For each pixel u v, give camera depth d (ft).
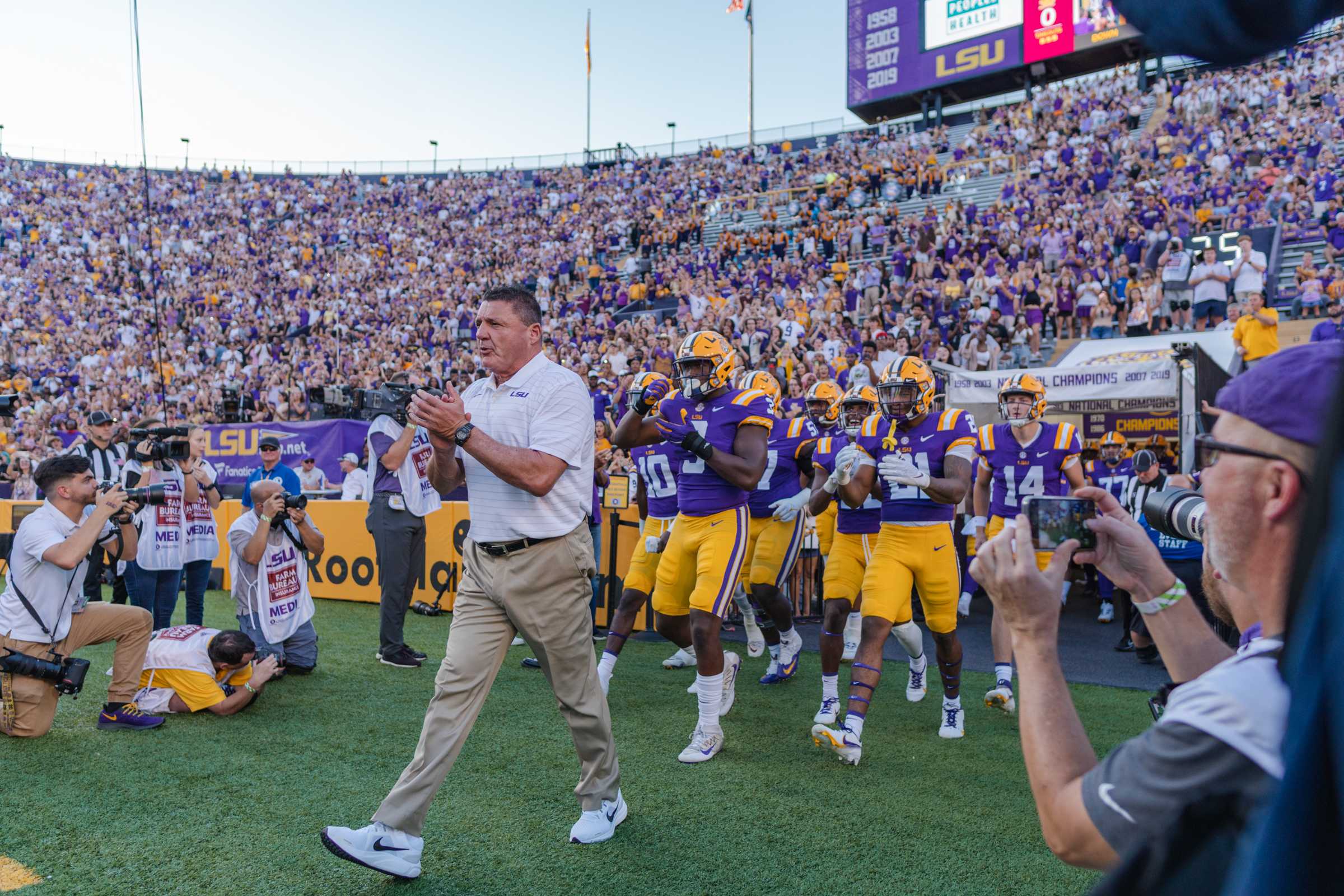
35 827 10.66
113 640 14.88
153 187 114.83
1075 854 3.25
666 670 19.48
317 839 10.44
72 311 88.48
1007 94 91.97
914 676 17.31
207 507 20.94
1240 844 2.69
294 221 111.34
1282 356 2.94
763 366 47.93
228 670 15.69
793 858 10.11
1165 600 4.55
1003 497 19.61
